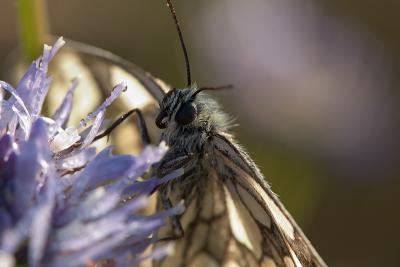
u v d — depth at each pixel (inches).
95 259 5.1
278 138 8.7
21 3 6.6
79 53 6.1
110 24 10.6
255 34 9.0
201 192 5.8
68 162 5.4
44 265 5.0
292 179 8.6
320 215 9.1
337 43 9.1
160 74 9.9
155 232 5.4
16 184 5.1
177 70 9.5
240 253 5.8
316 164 8.7
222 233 5.8
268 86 8.8
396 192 9.1
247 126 8.7
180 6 10.0
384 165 8.9
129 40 10.5
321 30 9.0
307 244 5.9
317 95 8.8
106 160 5.3
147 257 5.2
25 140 5.3
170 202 5.8
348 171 8.9
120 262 5.2
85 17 10.7
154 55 10.2
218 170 5.8
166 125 5.9
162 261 5.6
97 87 6.0
